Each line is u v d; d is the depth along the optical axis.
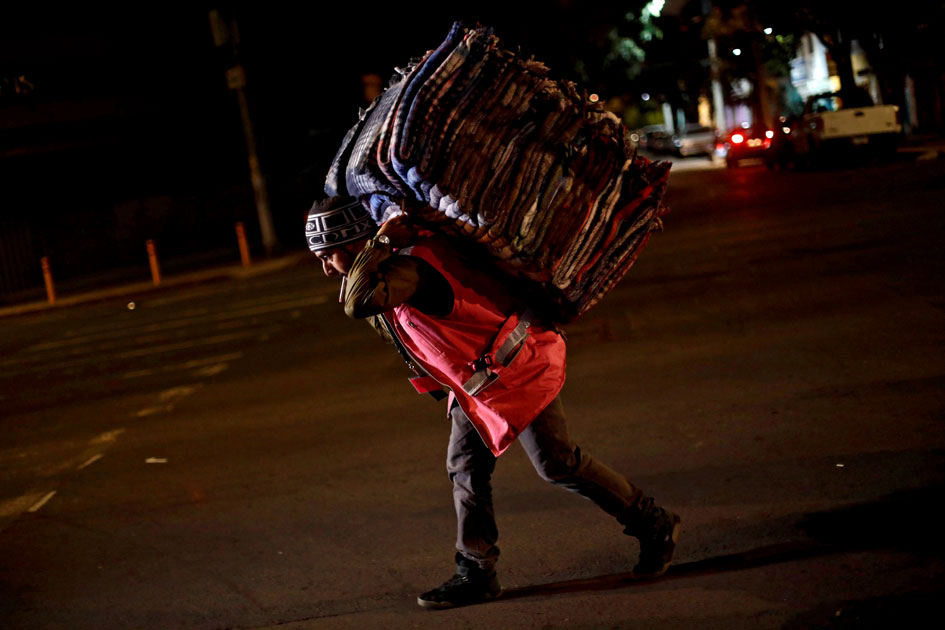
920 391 5.81
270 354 11.05
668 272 12.41
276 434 7.37
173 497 6.17
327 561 4.73
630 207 3.56
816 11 29.27
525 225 3.36
